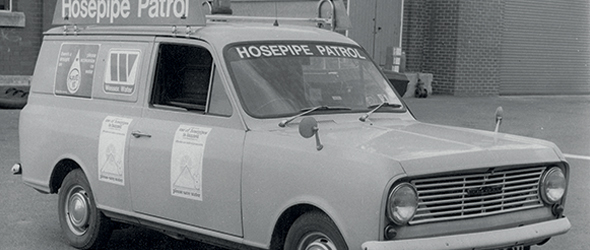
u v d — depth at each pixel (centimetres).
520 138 605
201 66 629
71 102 717
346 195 507
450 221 522
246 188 568
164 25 664
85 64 713
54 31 755
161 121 637
